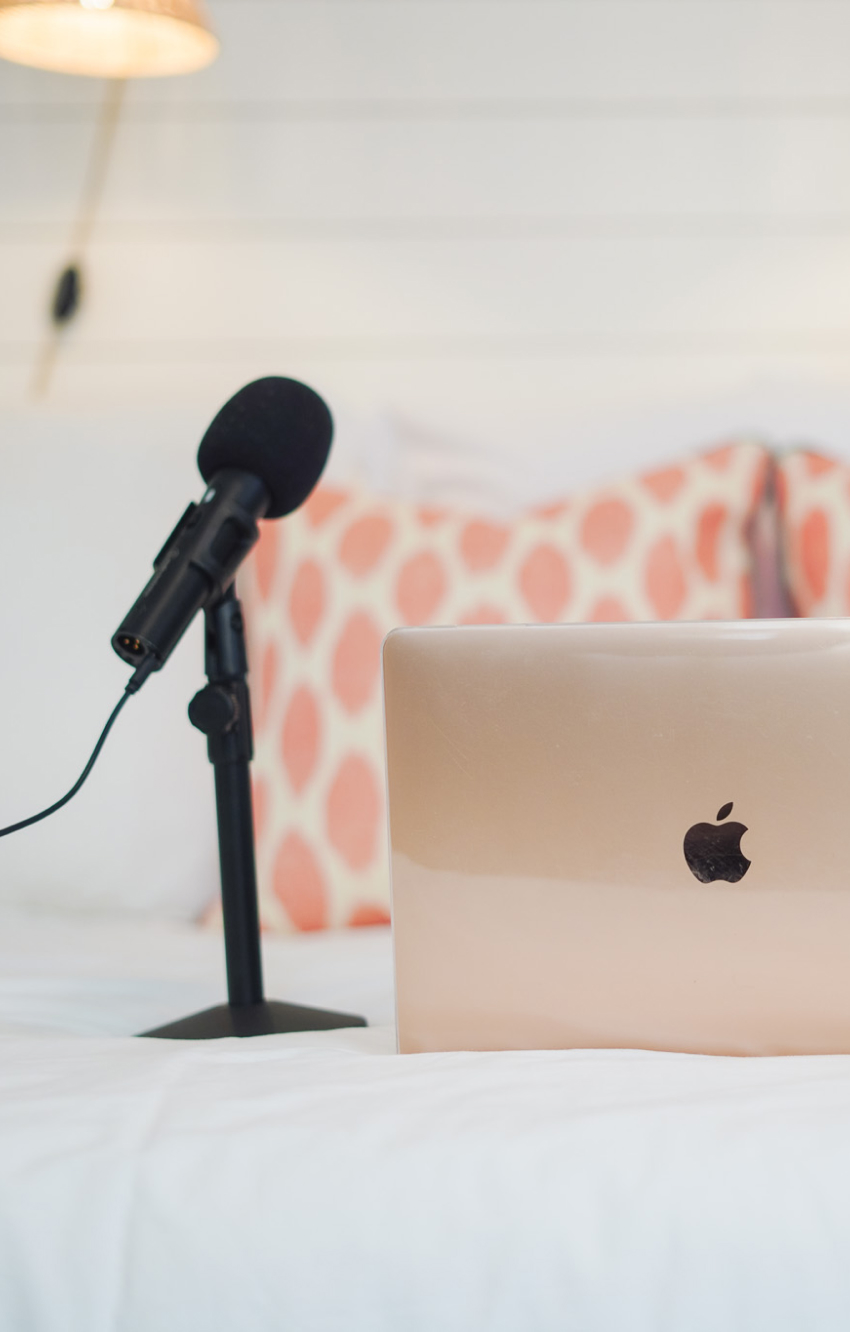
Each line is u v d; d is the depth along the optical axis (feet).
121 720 6.71
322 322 7.55
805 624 4.25
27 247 7.48
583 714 4.25
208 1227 3.80
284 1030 4.79
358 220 7.53
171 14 6.22
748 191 7.54
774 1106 3.94
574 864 4.25
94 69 6.76
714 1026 4.23
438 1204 3.81
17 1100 4.03
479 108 7.50
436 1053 4.25
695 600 6.37
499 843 4.26
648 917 4.24
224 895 5.03
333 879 5.98
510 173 7.53
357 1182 3.83
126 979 5.31
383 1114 3.96
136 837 6.61
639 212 7.54
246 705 5.07
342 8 7.43
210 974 5.49
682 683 4.24
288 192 7.50
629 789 4.24
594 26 7.47
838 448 7.32
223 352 7.52
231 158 7.49
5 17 6.49
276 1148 3.88
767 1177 3.81
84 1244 3.79
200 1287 3.77
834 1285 3.74
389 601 6.33
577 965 4.25
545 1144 3.87
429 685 4.27
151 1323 3.76
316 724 6.13
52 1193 3.84
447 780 4.27
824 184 7.53
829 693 4.23
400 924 4.30
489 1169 3.84
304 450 5.14
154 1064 4.21
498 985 4.27
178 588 4.82
